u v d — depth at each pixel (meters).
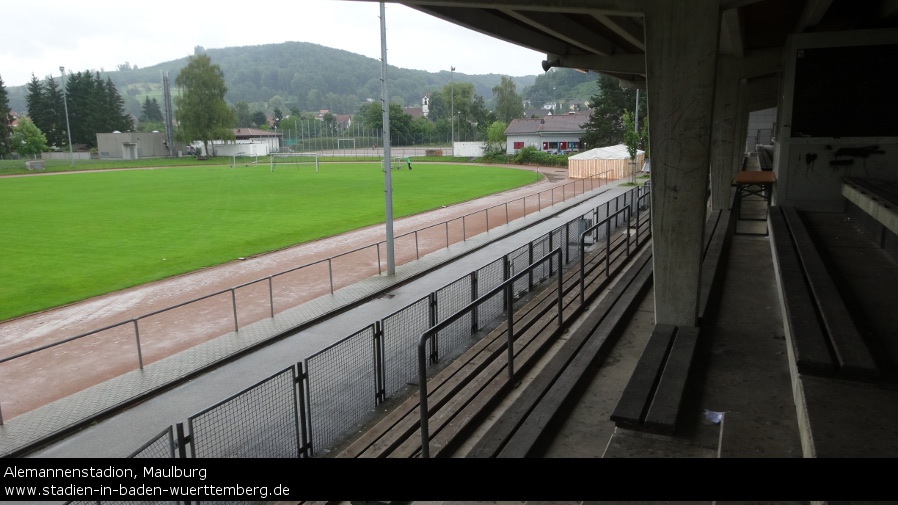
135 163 88.75
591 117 81.75
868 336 5.21
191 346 11.96
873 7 11.02
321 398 8.50
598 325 7.91
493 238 22.67
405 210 31.84
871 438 3.58
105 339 12.50
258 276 17.69
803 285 6.72
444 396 6.86
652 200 6.82
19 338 12.70
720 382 5.64
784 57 12.28
